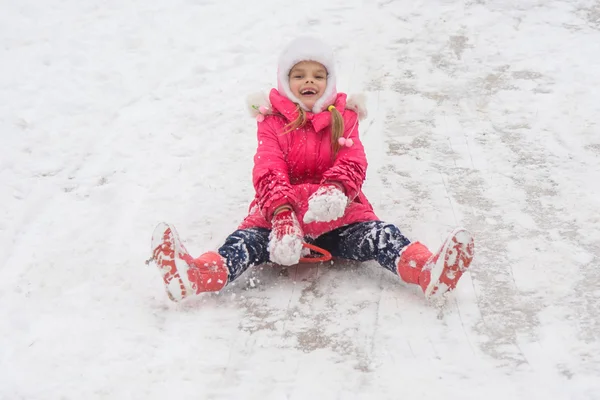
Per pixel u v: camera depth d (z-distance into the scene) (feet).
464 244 10.97
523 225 14.32
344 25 24.25
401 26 24.02
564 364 10.52
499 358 10.69
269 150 13.32
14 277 13.42
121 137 18.63
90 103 20.44
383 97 19.81
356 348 11.05
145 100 20.47
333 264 13.35
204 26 24.72
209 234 14.46
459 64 21.49
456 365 10.57
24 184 16.79
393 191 15.62
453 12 24.77
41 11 26.27
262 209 12.57
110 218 15.25
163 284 12.87
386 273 12.97
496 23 23.91
